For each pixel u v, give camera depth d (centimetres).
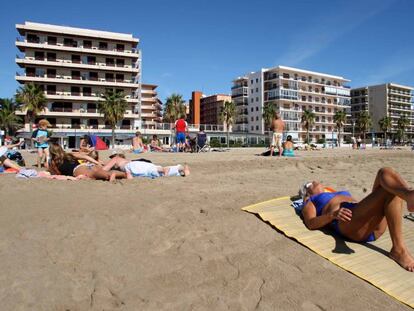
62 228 376
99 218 409
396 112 11156
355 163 1288
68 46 6078
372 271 313
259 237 375
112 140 5775
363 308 263
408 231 413
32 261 307
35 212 423
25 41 5856
